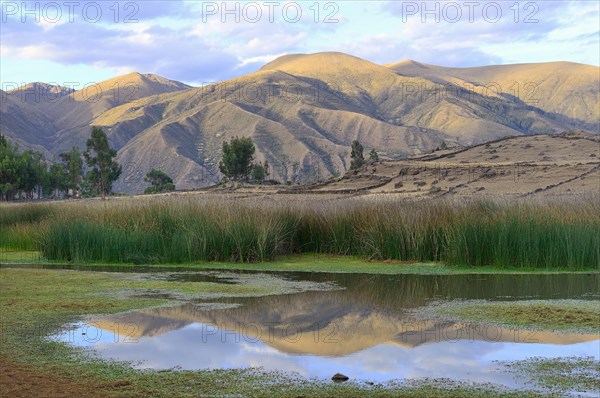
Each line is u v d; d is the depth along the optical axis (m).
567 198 24.41
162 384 8.23
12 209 29.64
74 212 24.34
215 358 9.50
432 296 14.64
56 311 12.80
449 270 18.81
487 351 9.85
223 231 21.34
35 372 8.62
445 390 8.06
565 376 8.62
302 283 16.64
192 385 8.20
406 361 9.34
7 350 9.84
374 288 15.83
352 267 19.70
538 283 16.53
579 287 15.87
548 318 12.01
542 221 19.50
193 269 19.58
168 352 9.77
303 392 7.97
